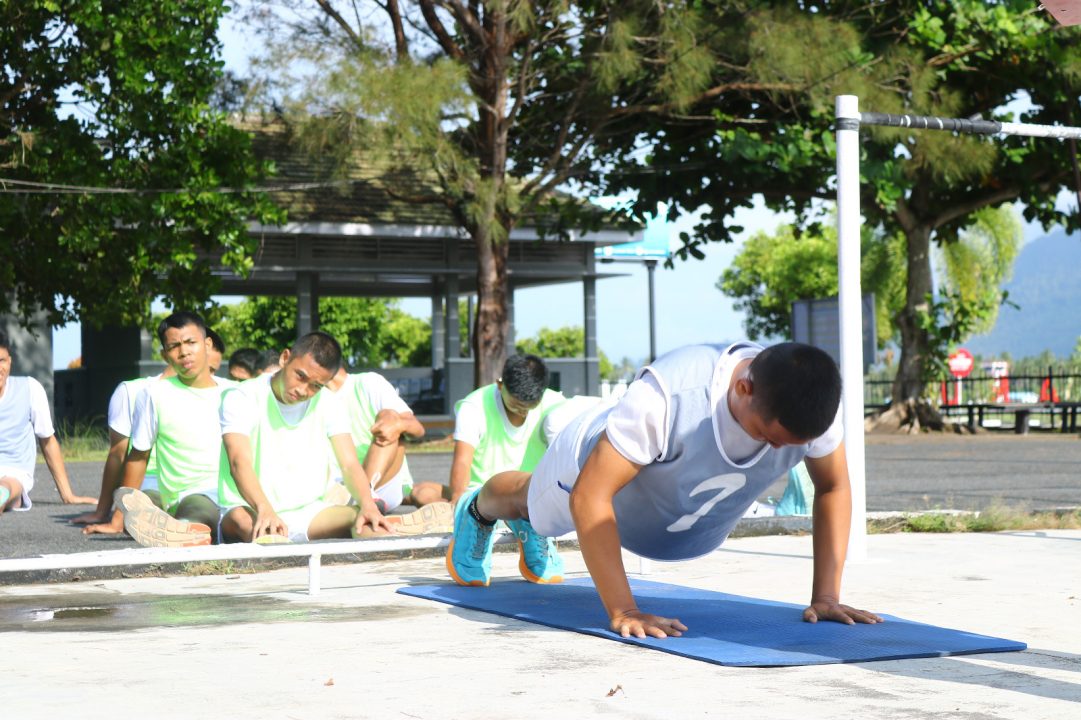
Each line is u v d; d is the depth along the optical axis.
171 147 16.55
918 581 4.86
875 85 16.11
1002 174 20.66
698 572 5.21
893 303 35.38
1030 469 12.84
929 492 9.75
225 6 16.25
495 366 18.06
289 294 31.12
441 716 2.59
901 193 17.70
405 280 29.14
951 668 3.11
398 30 16.12
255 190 17.27
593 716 2.58
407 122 14.05
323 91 14.09
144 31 15.97
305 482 5.65
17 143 16.28
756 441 3.32
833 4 17.94
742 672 3.07
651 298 30.92
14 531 7.35
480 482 5.59
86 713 2.63
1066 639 3.55
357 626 3.89
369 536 5.52
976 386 28.22
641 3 15.32
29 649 3.49
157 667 3.19
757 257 51.28
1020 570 5.19
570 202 19.70
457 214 18.30
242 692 2.86
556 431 5.49
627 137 18.95
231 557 4.62
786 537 6.64
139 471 6.59
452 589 4.71
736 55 15.77
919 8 18.00
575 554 6.18
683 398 3.32
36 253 17.02
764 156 17.38
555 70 17.22
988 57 18.31
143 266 16.69
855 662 3.18
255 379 5.64
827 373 3.13
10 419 7.26
